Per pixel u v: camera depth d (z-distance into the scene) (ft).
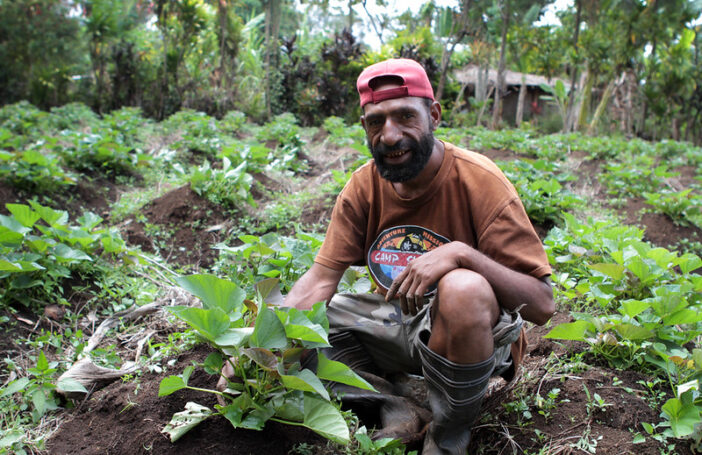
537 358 9.53
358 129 29.43
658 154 33.42
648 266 10.55
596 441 7.42
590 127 46.80
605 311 10.62
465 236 7.56
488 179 7.29
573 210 18.22
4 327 10.09
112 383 8.68
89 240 12.10
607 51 44.11
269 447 7.32
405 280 6.81
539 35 45.83
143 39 54.95
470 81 59.98
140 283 12.37
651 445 7.23
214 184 17.24
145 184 21.83
